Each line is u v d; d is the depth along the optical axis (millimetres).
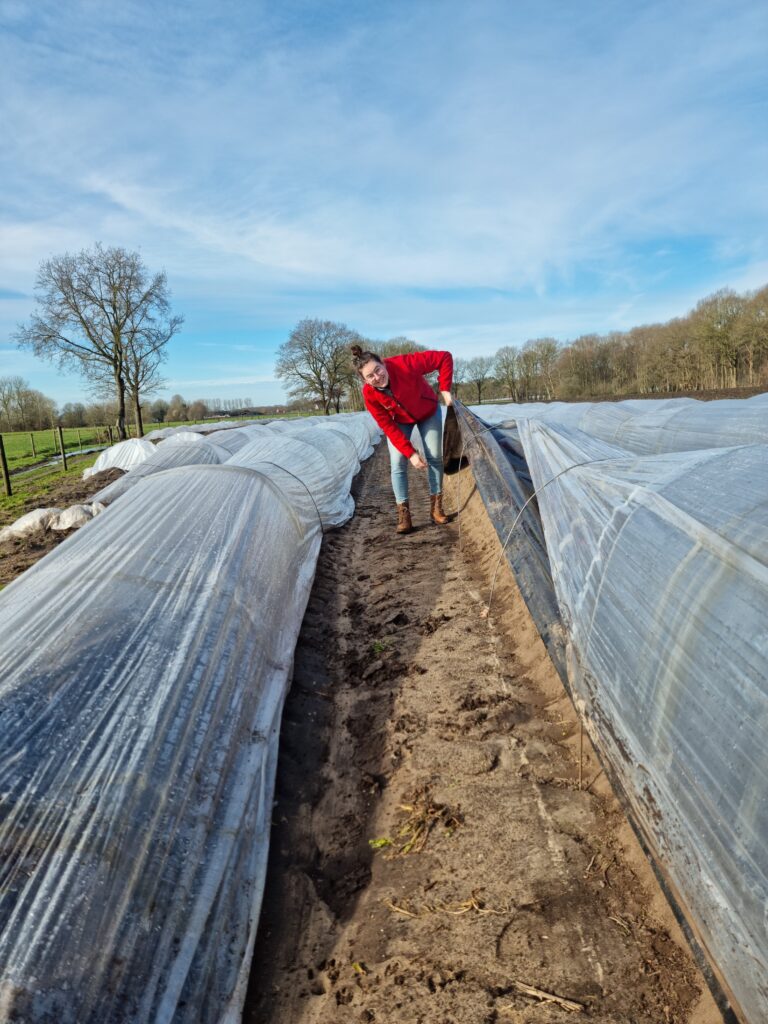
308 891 2176
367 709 3236
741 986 1389
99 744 1944
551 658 2900
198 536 3434
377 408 5363
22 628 2377
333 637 4145
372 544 6109
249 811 2293
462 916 1951
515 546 3838
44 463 23469
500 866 2113
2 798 1651
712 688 1606
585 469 3100
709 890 1506
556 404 15555
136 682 2246
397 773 2707
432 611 4234
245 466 5371
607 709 2146
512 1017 1618
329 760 2895
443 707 3084
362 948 1920
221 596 3004
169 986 1601
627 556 2244
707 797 1535
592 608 2387
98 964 1486
